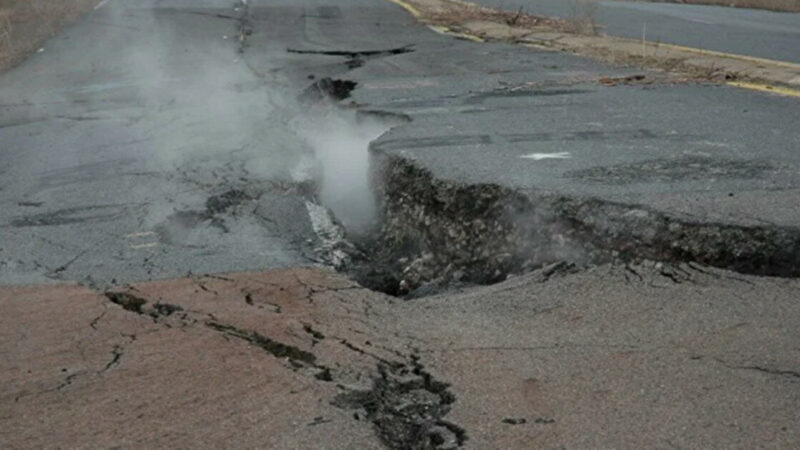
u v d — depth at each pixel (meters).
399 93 10.66
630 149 7.27
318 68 13.34
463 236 6.15
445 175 6.50
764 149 7.19
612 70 12.30
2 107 11.79
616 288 4.84
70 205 7.22
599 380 3.84
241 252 6.07
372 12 21.61
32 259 5.99
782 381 3.74
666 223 5.21
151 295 5.14
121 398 3.81
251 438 3.45
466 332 4.43
